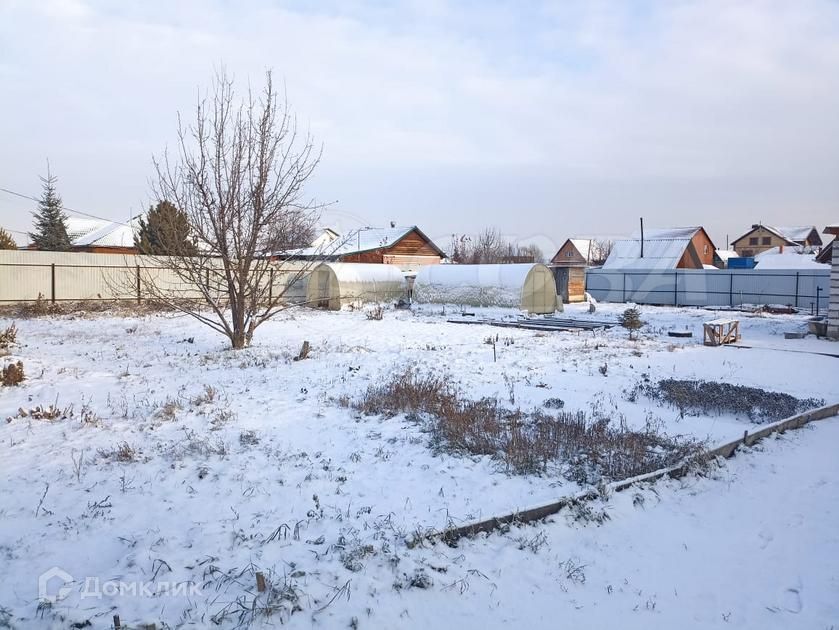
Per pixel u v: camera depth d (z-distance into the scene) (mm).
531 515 5004
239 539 4477
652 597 4051
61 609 3533
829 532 5070
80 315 21891
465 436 7160
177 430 7266
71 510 4957
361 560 4188
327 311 25906
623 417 8312
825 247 20359
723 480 6203
